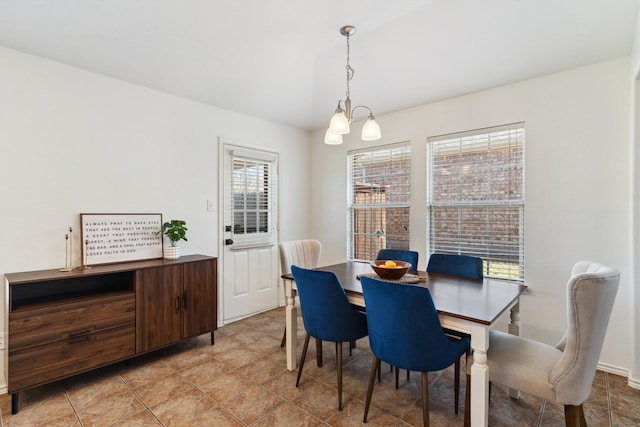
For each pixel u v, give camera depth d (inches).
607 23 77.9
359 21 80.0
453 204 125.0
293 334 95.4
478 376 59.0
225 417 73.7
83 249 97.3
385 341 67.3
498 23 80.0
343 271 105.7
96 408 76.9
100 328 87.7
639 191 84.8
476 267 95.3
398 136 138.8
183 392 83.8
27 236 89.0
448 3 73.3
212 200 132.7
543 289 103.4
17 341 75.0
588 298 52.9
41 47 86.9
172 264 102.9
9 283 74.5
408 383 89.0
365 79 111.6
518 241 110.4
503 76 105.3
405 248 138.7
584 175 96.5
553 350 67.2
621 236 90.9
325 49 93.3
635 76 82.9
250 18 78.4
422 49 92.7
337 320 77.7
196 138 127.7
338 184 162.4
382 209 147.0
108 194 104.0
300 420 72.7
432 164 130.9
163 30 82.6
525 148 106.9
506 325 110.0
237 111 140.5
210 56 96.0
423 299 60.6
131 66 99.1
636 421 71.8
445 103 125.6
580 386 55.1
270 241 156.0
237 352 108.1
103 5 72.6
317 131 171.8
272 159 155.4
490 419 72.7
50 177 92.7
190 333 107.3
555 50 89.7
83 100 99.2
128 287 98.6
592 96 95.3
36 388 85.2
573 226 98.3
